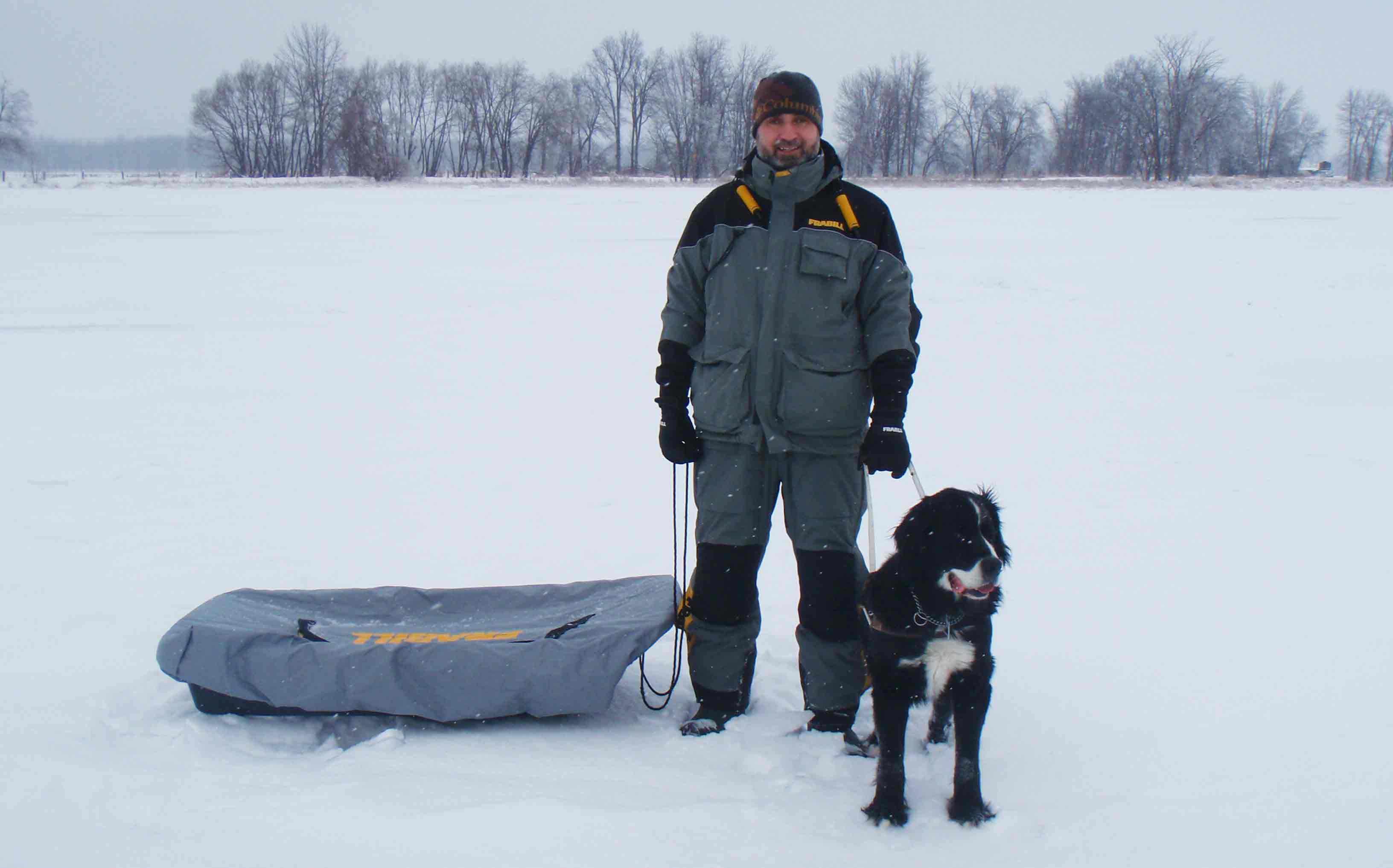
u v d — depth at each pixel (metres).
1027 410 8.91
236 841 2.87
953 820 3.01
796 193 3.47
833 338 3.45
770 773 3.30
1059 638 4.43
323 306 15.06
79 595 5.00
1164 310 14.30
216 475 7.23
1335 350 11.45
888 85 91.44
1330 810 3.06
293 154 88.81
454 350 11.99
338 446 8.05
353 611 4.11
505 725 3.64
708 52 83.88
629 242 23.89
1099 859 2.83
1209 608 4.73
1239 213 33.06
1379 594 4.86
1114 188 54.34
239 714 3.62
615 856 2.80
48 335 12.69
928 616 2.96
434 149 91.88
